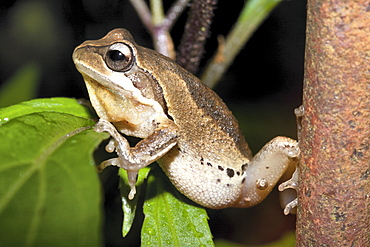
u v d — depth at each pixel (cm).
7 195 14
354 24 14
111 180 18
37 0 23
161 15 18
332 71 14
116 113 17
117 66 17
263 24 25
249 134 23
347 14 14
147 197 16
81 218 14
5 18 23
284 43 25
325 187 15
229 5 22
